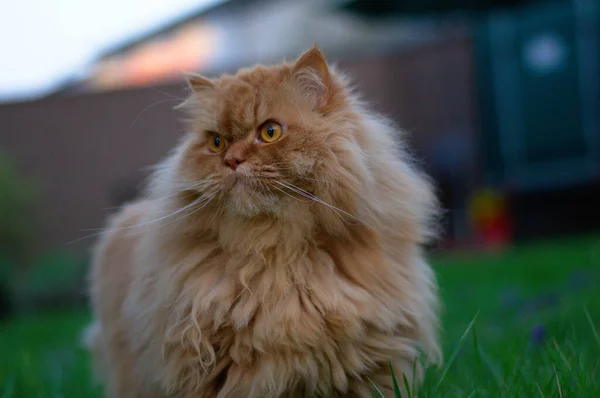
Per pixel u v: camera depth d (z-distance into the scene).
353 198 0.65
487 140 2.70
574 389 0.65
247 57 4.23
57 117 2.78
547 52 2.56
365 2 2.12
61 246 2.66
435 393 0.67
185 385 0.66
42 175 2.78
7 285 2.17
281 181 0.65
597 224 2.57
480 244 2.63
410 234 0.69
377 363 0.66
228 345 0.65
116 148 2.75
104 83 4.91
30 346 1.39
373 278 0.66
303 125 0.66
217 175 0.67
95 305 0.84
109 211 2.34
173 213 0.66
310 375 0.63
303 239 0.66
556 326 0.91
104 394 0.85
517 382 0.67
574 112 2.53
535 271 1.63
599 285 1.22
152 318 0.67
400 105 2.83
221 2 4.46
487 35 2.67
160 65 4.74
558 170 2.57
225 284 0.66
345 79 0.74
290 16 4.05
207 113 0.71
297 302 0.64
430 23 3.09
